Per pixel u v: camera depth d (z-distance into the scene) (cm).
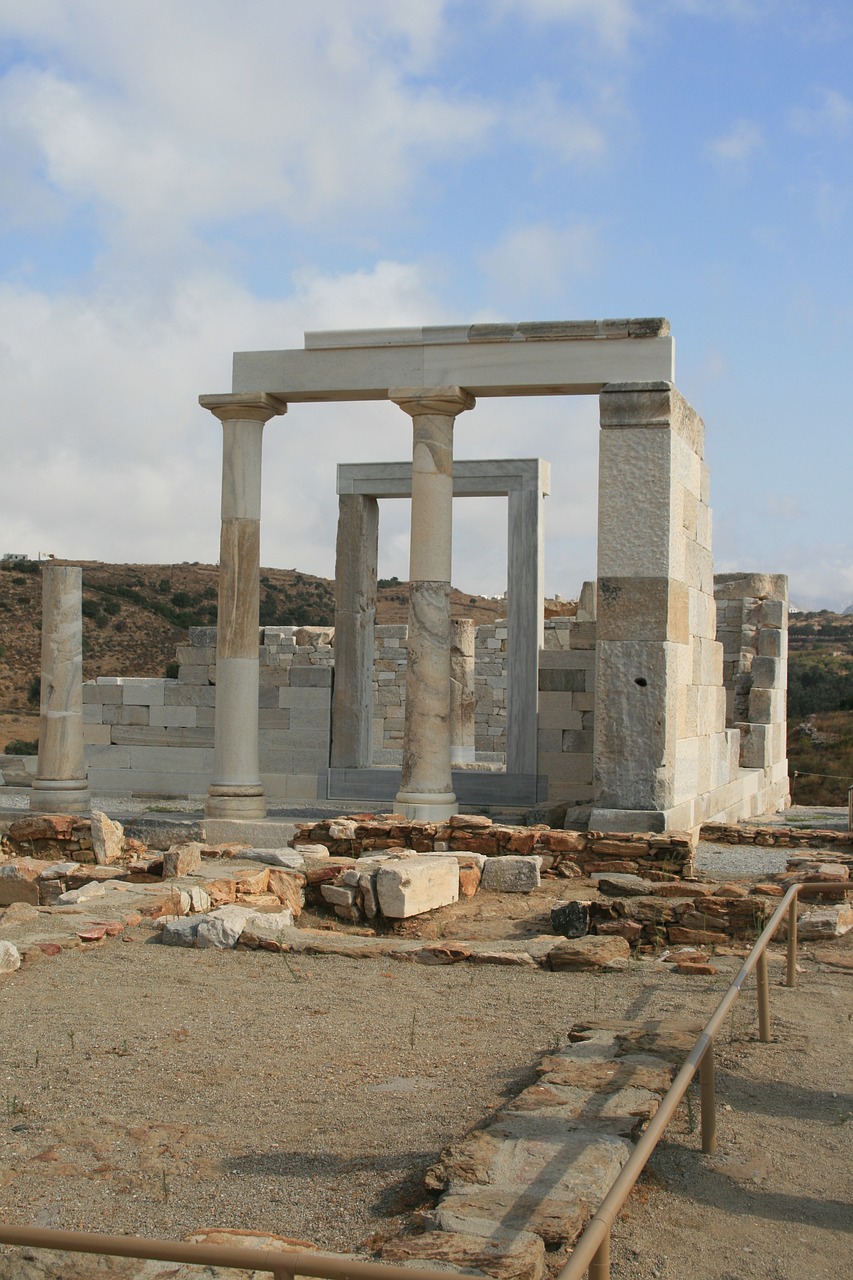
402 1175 568
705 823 1706
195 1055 765
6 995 912
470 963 1031
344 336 1634
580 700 1862
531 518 2056
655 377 1545
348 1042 793
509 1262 459
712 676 1859
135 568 8506
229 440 1669
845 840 1641
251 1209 541
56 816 1559
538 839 1416
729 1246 504
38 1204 550
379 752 3127
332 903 1260
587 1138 571
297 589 8619
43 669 1841
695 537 1705
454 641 2803
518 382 1583
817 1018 830
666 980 962
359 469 2130
